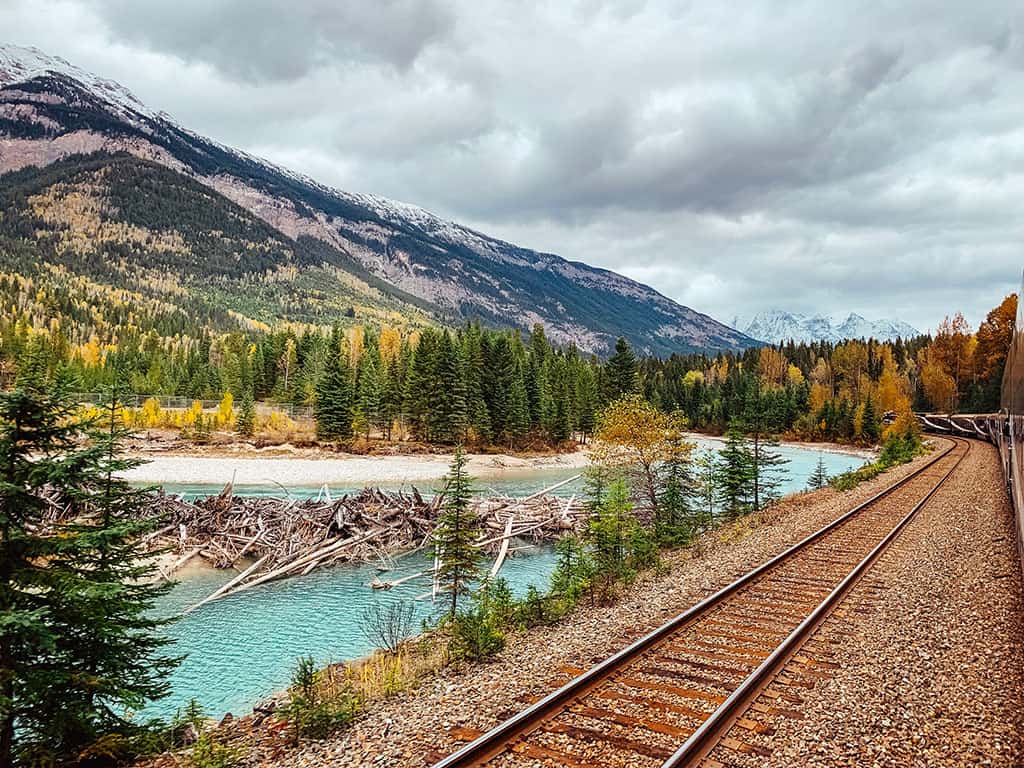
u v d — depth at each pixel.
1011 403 18.48
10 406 7.95
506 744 6.91
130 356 121.94
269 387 105.31
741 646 9.91
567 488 52.34
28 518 8.25
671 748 6.80
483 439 80.75
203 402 95.88
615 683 8.55
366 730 8.02
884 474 38.66
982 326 95.81
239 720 10.15
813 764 6.50
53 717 7.92
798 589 13.18
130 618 8.90
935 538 18.38
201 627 18.47
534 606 14.02
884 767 6.48
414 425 80.25
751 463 31.22
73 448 8.70
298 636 17.78
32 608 7.87
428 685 9.62
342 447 70.12
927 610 11.75
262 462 60.00
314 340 118.50
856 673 8.84
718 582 13.93
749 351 177.62
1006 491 26.78
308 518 28.72
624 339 99.88
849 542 18.02
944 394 106.69
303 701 8.72
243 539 26.80
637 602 13.28
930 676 8.74
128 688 8.89
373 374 84.25
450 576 17.42
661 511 26.27
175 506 28.70
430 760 6.90
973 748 6.83
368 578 24.00
